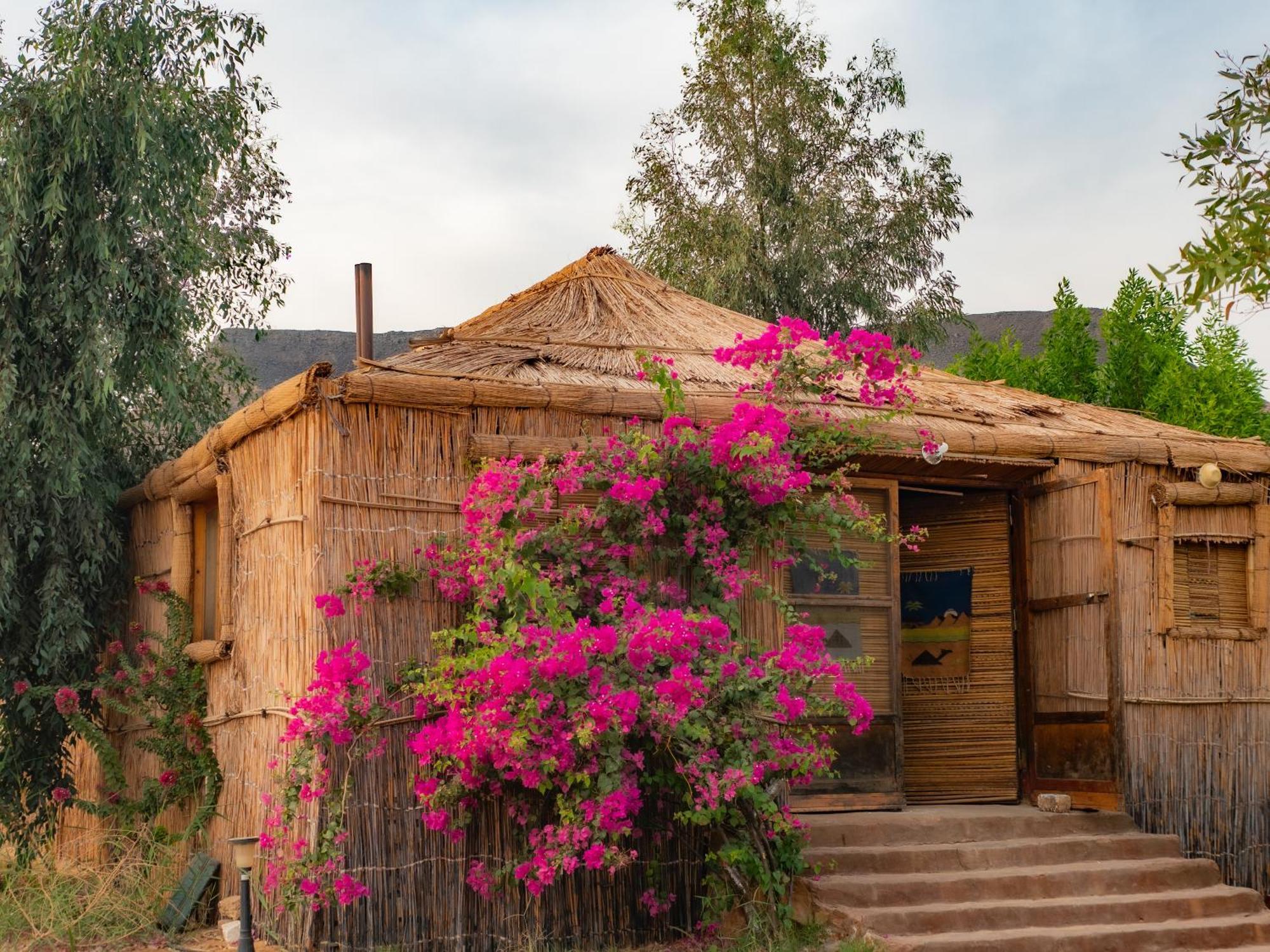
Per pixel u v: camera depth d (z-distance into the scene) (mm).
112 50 10250
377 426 7918
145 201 10383
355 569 7664
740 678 7426
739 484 8156
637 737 7652
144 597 10914
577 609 7926
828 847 8359
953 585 10297
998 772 9938
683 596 8055
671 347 10320
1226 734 9648
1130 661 9359
